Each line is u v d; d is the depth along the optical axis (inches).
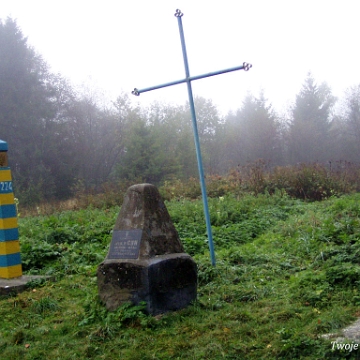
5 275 267.3
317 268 273.0
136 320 201.3
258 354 172.9
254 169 670.5
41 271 292.2
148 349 181.9
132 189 225.1
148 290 205.0
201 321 204.1
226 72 267.0
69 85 1637.6
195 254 328.2
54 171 1487.5
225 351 177.0
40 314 224.8
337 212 423.5
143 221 216.2
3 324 213.5
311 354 168.2
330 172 661.3
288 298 224.5
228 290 240.2
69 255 317.7
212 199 538.6
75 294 251.0
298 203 541.3
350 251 282.2
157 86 288.8
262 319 201.6
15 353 184.7
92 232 376.5
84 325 206.4
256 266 284.7
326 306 214.4
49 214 602.2
